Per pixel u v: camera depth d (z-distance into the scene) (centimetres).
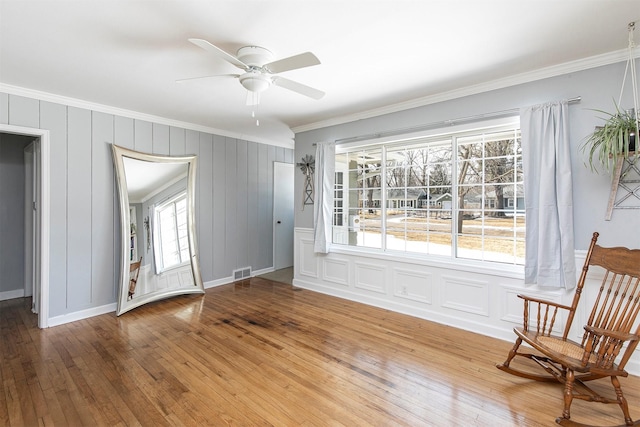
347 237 427
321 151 424
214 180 470
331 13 186
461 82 294
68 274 330
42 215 313
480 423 179
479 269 302
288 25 198
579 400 200
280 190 579
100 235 353
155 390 209
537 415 186
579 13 187
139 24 196
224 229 485
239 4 176
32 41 215
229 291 445
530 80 272
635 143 210
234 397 203
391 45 225
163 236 400
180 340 285
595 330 171
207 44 185
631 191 230
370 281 388
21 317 341
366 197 407
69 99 327
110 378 223
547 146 258
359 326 319
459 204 328
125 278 357
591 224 247
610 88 239
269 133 504
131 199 370
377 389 211
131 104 352
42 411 188
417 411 189
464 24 198
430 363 246
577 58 246
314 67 261
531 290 275
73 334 297
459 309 316
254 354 259
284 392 208
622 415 186
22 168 418
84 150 341
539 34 211
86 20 191
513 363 244
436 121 329
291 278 521
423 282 342
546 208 258
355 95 327
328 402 198
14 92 295
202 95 323
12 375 226
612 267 208
